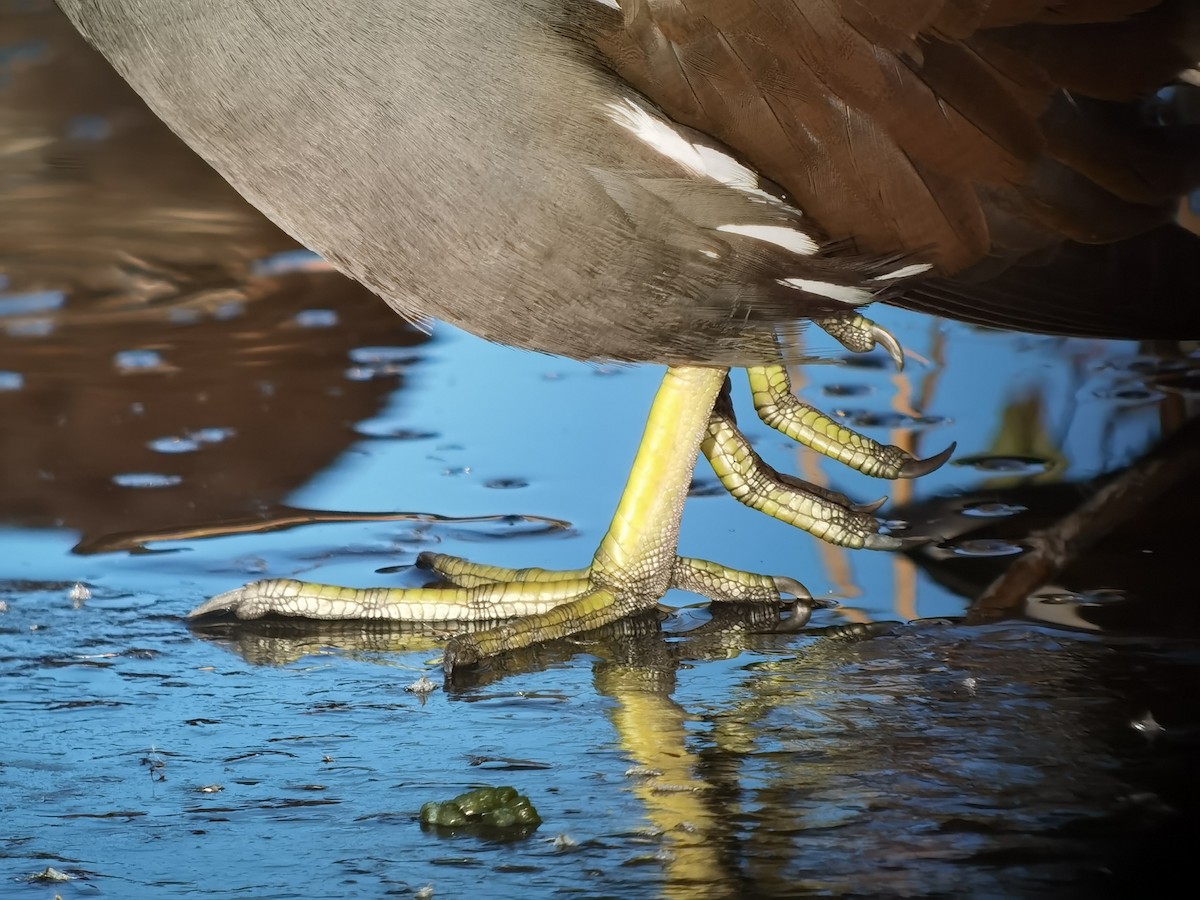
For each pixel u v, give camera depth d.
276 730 6.05
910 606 7.04
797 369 9.52
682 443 6.96
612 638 6.93
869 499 8.01
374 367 9.57
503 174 5.93
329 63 5.81
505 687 6.45
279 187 6.12
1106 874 4.91
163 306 10.25
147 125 13.00
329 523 7.89
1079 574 7.21
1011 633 6.70
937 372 9.47
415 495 8.16
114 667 6.62
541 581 7.16
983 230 6.25
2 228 11.22
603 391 9.38
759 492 7.51
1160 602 6.92
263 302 10.37
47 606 7.13
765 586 7.17
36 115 13.03
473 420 8.97
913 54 5.99
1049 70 6.09
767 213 6.09
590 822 5.28
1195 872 4.91
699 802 5.40
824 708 6.11
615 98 5.88
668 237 6.10
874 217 6.17
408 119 5.86
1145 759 5.61
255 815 5.38
